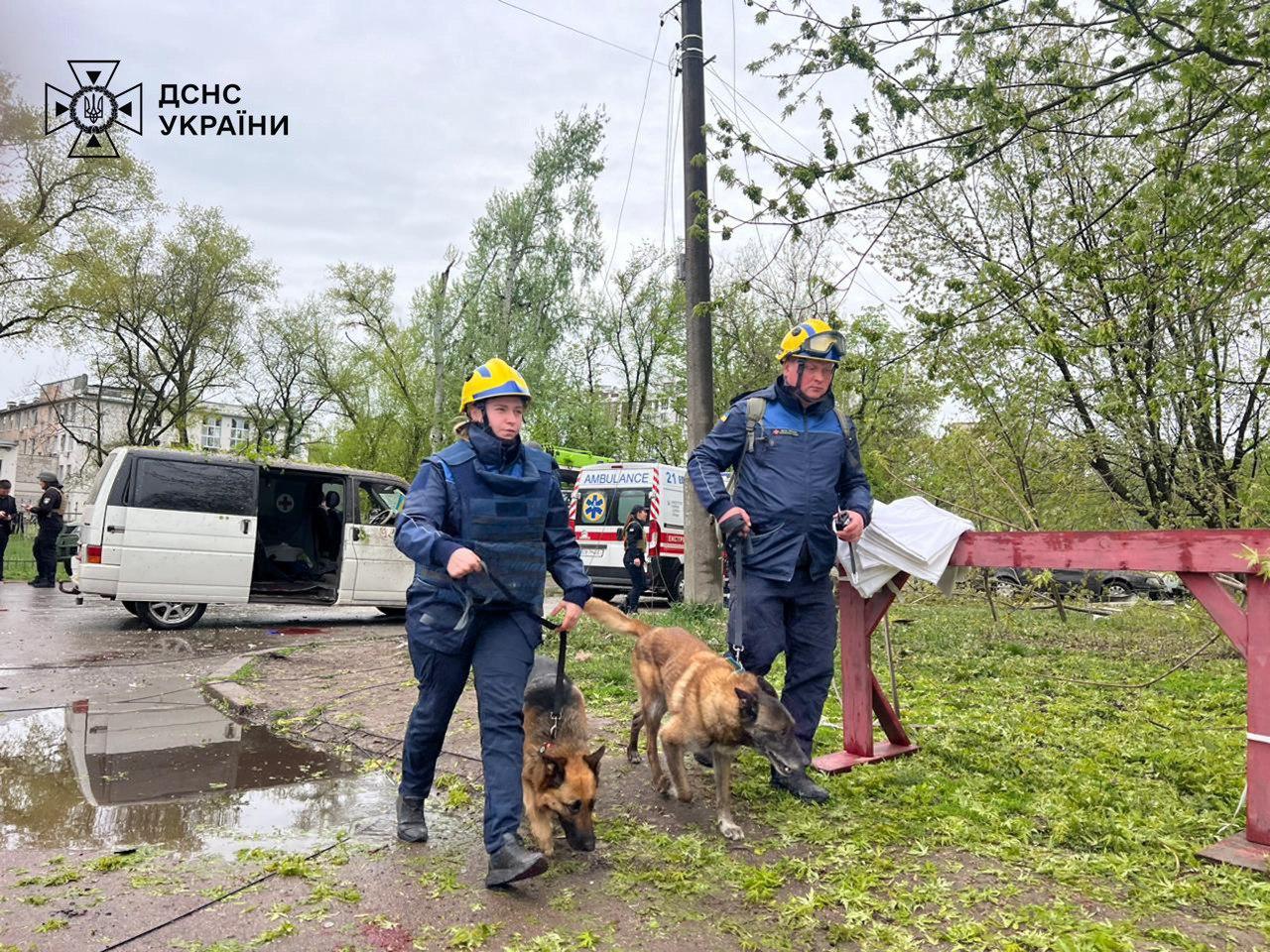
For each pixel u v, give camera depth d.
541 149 30.31
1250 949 2.76
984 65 7.04
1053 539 4.18
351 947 2.86
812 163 7.36
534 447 3.67
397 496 12.73
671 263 32.16
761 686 3.93
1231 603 3.68
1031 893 3.21
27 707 6.52
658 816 4.18
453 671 3.53
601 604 4.84
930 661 8.48
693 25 12.27
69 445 61.91
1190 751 5.03
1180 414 9.45
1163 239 7.66
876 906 3.10
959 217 11.93
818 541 4.33
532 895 3.27
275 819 4.17
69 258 24.97
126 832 3.95
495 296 30.86
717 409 29.55
